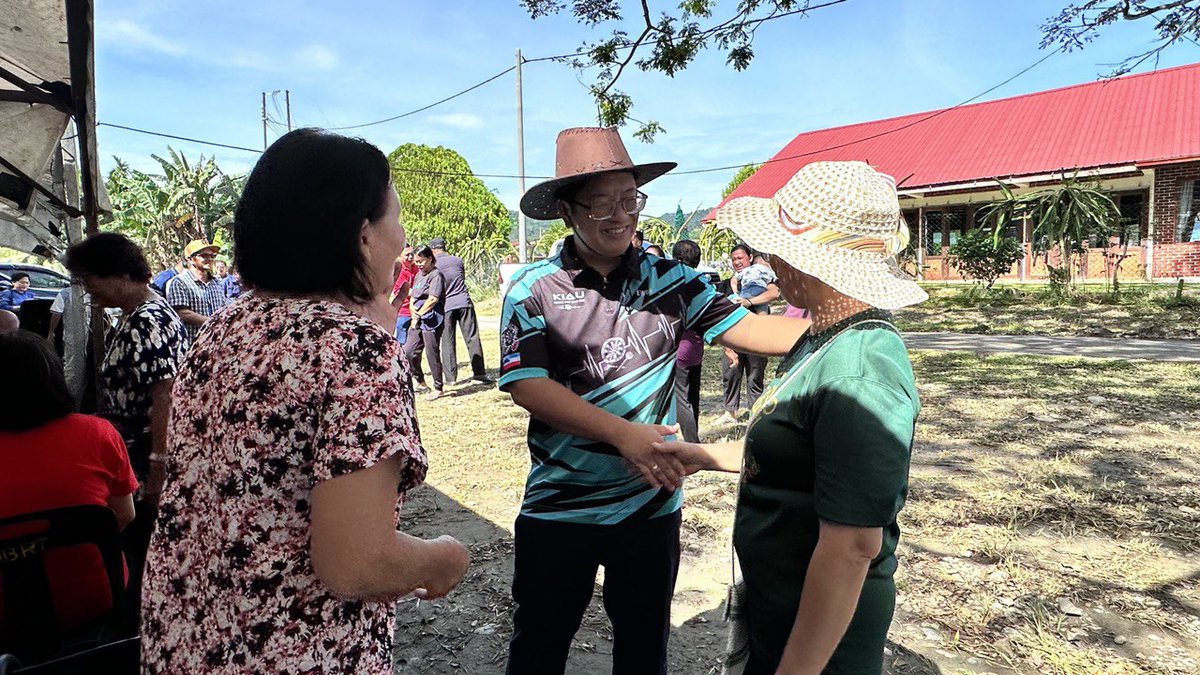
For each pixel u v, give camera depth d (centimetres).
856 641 136
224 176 2297
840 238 136
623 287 194
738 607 156
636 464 175
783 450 135
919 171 2052
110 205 396
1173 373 781
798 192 143
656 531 194
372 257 121
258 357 108
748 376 622
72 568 179
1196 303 1282
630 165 187
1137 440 525
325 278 114
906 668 257
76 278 271
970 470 467
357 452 101
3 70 289
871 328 130
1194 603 295
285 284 114
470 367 1032
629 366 191
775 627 141
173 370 268
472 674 268
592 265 195
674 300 200
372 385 105
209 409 110
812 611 123
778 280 149
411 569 111
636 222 192
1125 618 285
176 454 115
